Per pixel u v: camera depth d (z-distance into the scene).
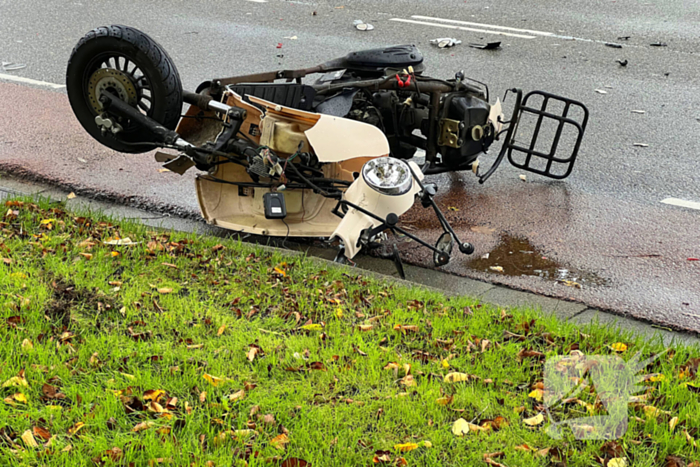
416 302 5.46
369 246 5.89
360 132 6.21
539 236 7.17
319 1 16.09
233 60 12.17
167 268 5.90
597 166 8.71
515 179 8.56
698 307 5.88
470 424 4.07
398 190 5.84
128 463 3.64
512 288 6.24
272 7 15.55
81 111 7.15
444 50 12.75
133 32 6.69
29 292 5.22
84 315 5.08
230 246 6.40
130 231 6.57
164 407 4.12
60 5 15.46
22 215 6.72
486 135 7.84
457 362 4.67
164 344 4.75
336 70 7.68
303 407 4.15
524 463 3.79
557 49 12.78
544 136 9.52
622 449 3.89
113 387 4.27
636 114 10.08
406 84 7.38
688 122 9.81
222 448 3.77
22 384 4.17
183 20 14.48
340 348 4.80
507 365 4.67
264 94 6.84
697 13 14.77
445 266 6.64
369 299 5.55
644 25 14.05
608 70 11.75
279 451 3.80
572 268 6.56
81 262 5.77
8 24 14.12
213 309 5.27
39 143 9.15
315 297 5.52
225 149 6.48
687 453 3.90
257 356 4.69
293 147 6.35
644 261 6.66
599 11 15.08
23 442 3.76
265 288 5.63
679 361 4.76
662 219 7.46
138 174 8.48
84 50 6.86
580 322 5.60
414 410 4.16
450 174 8.77
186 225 7.38
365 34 13.69
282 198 6.28
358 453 3.81
